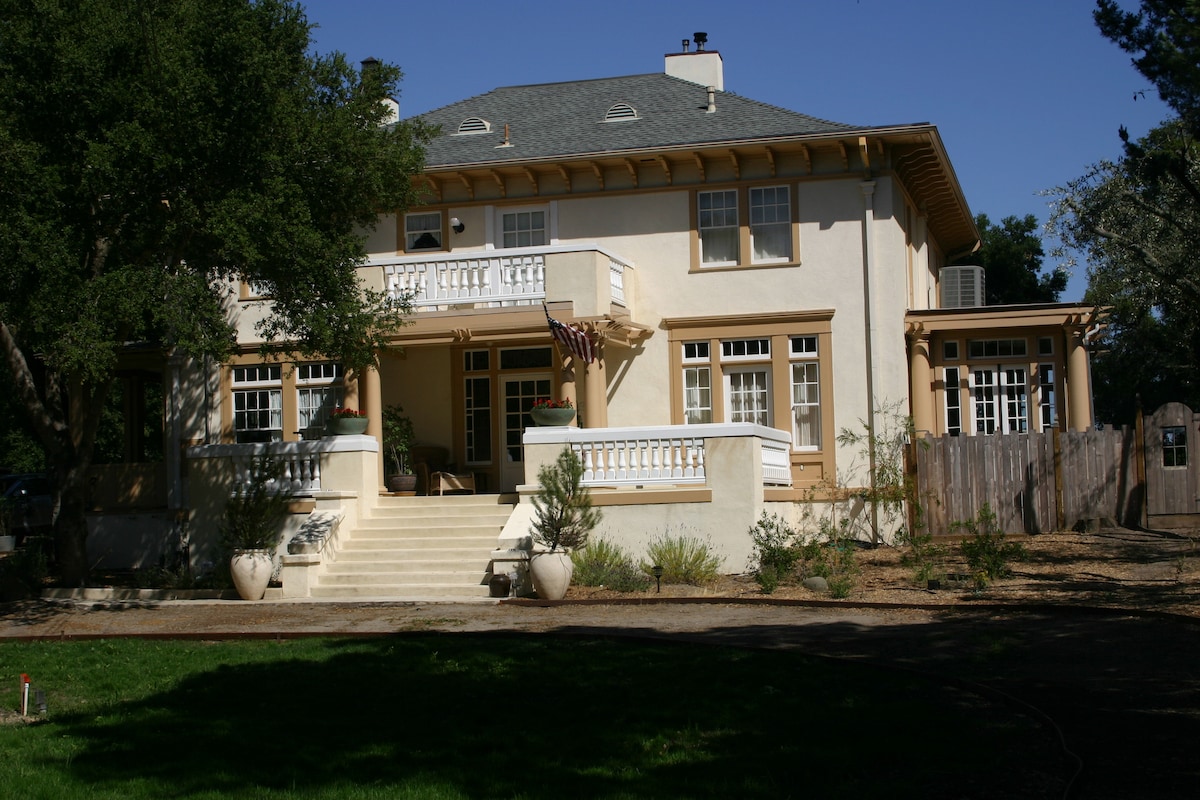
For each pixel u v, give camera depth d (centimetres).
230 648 1460
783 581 1795
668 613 1611
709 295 2525
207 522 2173
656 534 1989
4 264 1638
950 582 1714
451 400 2647
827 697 1080
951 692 1087
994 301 4578
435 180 2647
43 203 1705
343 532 2072
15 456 4944
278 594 1939
